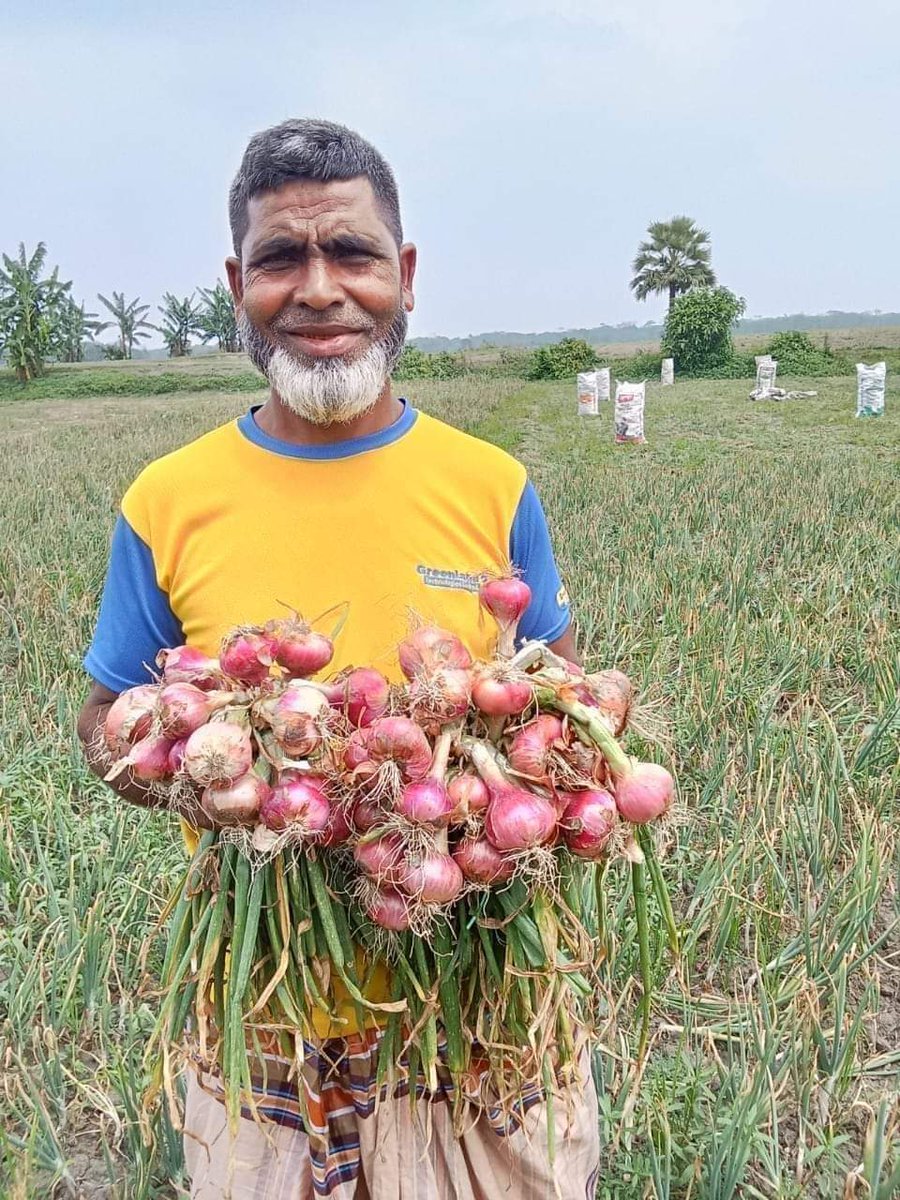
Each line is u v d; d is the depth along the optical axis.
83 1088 2.43
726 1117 2.37
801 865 3.51
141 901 3.27
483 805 1.28
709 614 5.79
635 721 1.50
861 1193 2.24
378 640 1.62
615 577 6.82
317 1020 1.53
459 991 1.46
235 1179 1.57
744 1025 2.65
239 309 1.71
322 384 1.54
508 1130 1.58
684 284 52.03
